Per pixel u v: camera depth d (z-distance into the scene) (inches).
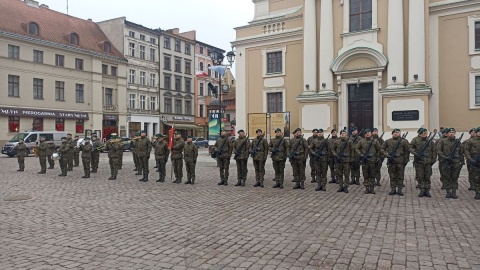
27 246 236.2
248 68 1127.6
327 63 944.9
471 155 394.9
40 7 1708.9
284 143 481.4
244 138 510.6
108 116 1759.4
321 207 349.7
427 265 195.9
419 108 826.2
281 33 1061.8
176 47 2161.7
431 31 881.5
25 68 1446.9
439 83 872.9
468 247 225.0
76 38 1662.2
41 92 1504.7
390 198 395.9
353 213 321.4
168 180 576.4
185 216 317.1
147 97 1977.1
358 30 924.6
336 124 938.7
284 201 383.9
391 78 863.7
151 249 227.6
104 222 298.0
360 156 425.7
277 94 1089.4
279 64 1085.1
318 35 977.5
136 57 1911.9
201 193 442.9
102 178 610.2
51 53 1537.9
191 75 2267.5
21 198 412.2
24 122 1444.4
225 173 518.9
